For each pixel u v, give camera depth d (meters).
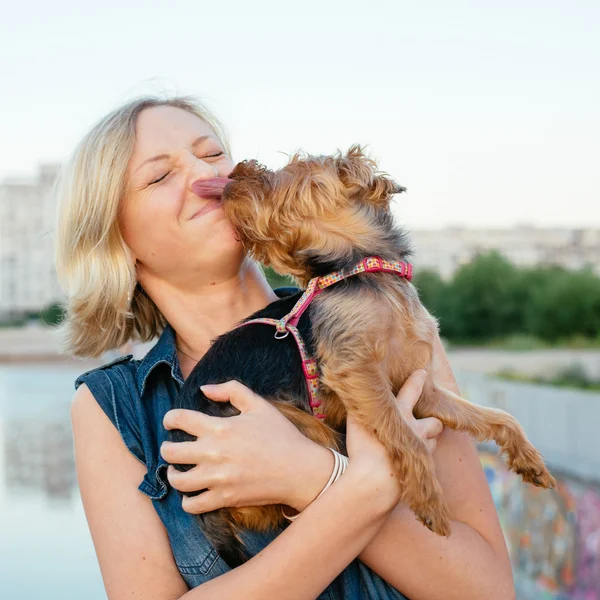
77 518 8.85
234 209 2.36
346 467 1.91
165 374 2.33
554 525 6.30
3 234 68.06
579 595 5.86
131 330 2.59
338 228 2.50
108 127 2.34
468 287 35.72
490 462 7.54
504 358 25.05
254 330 2.39
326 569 1.77
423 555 1.97
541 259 47.09
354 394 2.16
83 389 2.21
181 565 1.98
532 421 8.52
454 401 2.48
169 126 2.37
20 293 67.56
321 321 2.36
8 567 7.17
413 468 2.02
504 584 2.08
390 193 2.66
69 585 6.68
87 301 2.37
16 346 45.34
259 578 1.75
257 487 1.84
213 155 2.49
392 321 2.40
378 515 1.82
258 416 1.93
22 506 9.43
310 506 1.80
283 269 2.51
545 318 31.25
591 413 7.16
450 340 35.47
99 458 2.09
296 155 2.65
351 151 2.71
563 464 6.69
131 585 1.95
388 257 2.52
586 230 48.50
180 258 2.34
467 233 49.47
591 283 31.25
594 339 30.25
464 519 2.21
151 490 2.04
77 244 2.37
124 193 2.31
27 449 13.61
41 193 68.25
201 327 2.47
